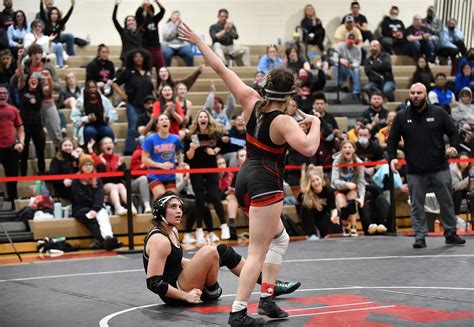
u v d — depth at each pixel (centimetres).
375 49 2100
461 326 643
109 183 1502
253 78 2067
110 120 1631
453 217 1231
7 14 1891
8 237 1338
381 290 839
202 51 675
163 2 2252
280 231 688
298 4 2378
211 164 1447
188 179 1518
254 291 857
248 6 2339
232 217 1491
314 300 784
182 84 1675
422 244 1208
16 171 1523
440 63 2364
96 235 1410
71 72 1867
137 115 1697
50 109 1622
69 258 1281
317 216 1505
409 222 1677
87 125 1591
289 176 1599
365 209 1533
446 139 1845
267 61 2009
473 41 2481
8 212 1473
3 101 1505
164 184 1440
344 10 2417
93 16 2183
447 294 804
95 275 1036
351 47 2175
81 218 1423
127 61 1722
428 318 677
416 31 2316
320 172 1505
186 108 1678
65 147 1495
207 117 1429
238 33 2334
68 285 952
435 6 2498
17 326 712
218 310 747
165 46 2047
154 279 765
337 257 1142
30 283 981
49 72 1683
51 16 1942
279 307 726
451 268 992
